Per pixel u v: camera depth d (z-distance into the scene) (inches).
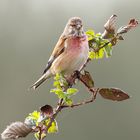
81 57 228.7
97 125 665.0
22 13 816.3
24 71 764.0
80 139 657.6
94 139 665.6
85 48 226.1
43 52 778.8
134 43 722.2
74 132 665.6
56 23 796.0
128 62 714.8
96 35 171.6
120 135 663.8
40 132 131.7
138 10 762.8
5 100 734.5
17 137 126.3
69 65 235.1
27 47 780.0
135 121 666.2
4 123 716.0
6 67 762.8
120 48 714.8
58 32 790.5
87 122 665.0
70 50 233.1
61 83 160.4
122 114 666.2
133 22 165.8
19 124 127.4
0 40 787.4
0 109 725.3
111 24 167.9
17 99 733.3
